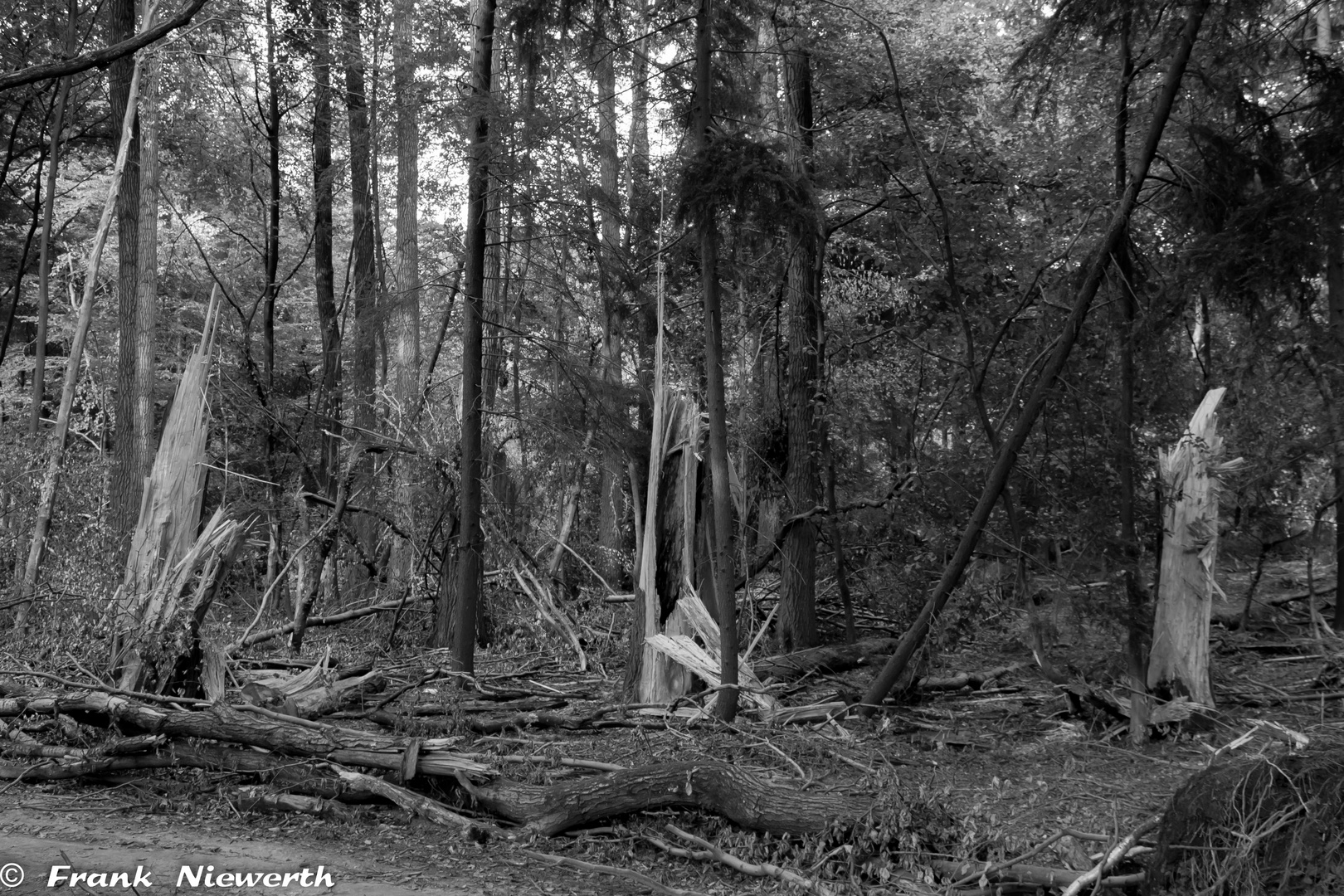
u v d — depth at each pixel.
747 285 15.21
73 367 14.35
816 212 10.21
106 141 20.91
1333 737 8.54
